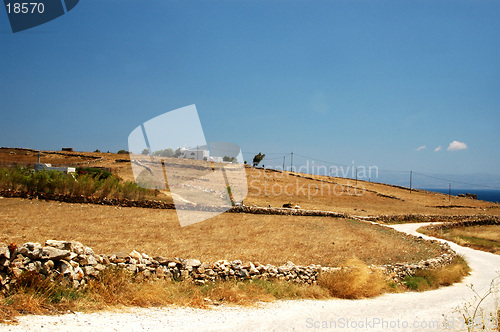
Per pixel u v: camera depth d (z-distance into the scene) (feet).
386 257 63.00
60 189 80.64
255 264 39.68
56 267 24.90
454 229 162.61
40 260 24.18
